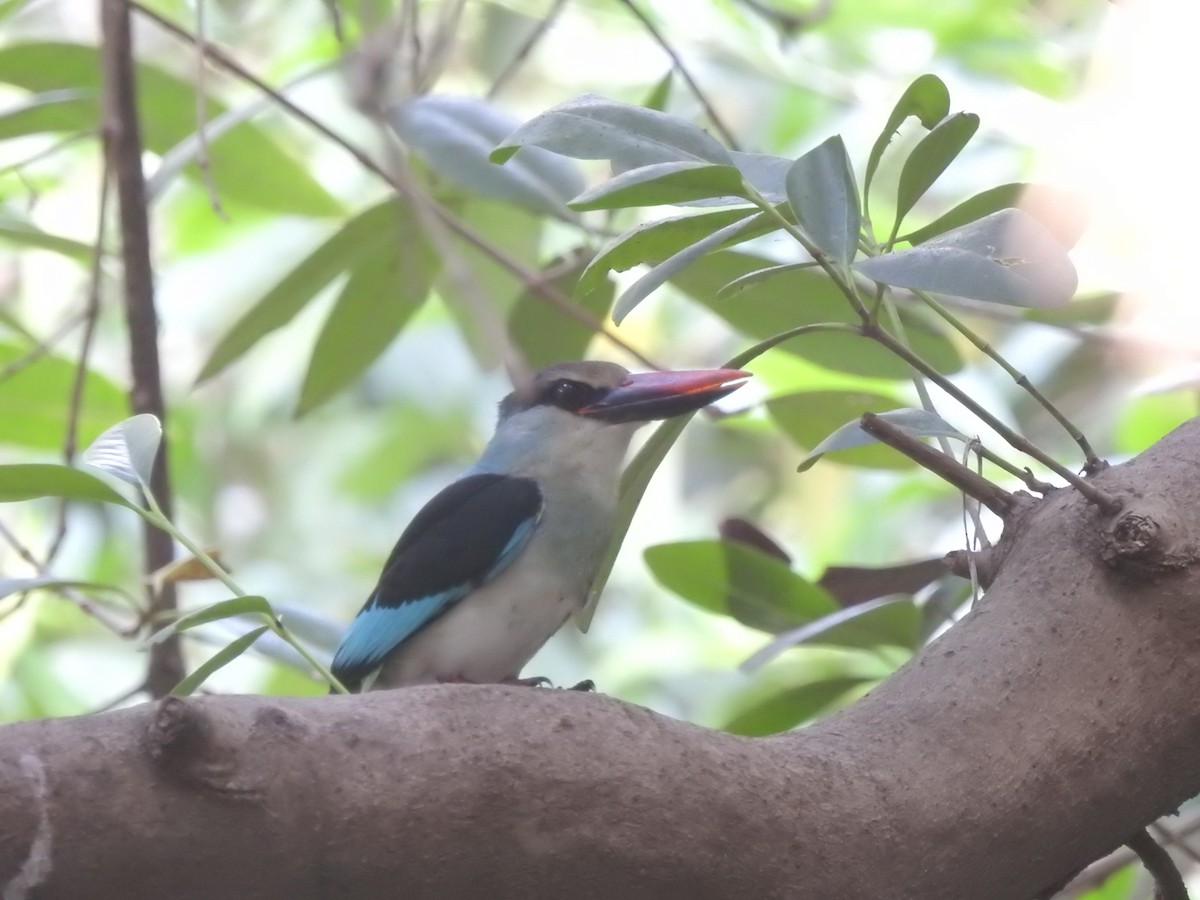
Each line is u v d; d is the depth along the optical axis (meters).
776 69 9.15
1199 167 6.80
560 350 7.66
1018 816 3.41
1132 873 6.38
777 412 6.53
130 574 11.07
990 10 9.02
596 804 3.08
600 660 11.55
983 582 4.09
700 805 3.15
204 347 12.13
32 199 6.99
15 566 10.74
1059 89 8.80
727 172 3.52
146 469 4.06
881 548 10.77
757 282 3.97
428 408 12.77
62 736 2.70
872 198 9.36
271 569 12.34
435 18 9.45
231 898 2.83
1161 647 3.56
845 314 6.48
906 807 3.33
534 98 10.52
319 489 12.74
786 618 6.03
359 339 7.62
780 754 3.34
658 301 12.04
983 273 3.40
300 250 11.82
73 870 2.65
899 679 3.69
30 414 7.80
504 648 6.34
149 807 2.70
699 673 11.05
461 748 3.02
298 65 10.13
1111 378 7.64
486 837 3.00
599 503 6.58
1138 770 3.51
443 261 7.66
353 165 10.87
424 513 6.62
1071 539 3.80
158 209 11.77
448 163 6.62
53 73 7.44
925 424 4.17
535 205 6.61
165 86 7.71
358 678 6.27
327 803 2.85
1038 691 3.53
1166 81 6.87
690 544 6.00
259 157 7.80
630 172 3.53
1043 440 7.77
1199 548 3.58
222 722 2.78
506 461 6.67
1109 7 7.90
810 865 3.22
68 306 10.77
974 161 9.08
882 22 9.16
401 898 2.97
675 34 9.39
